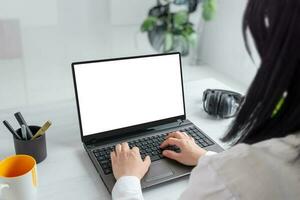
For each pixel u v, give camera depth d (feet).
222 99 3.84
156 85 3.57
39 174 2.86
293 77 1.25
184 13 7.69
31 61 7.89
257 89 1.35
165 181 2.77
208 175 1.55
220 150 3.21
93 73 3.26
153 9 7.79
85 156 3.14
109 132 3.33
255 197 1.39
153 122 3.55
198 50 8.64
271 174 1.40
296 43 1.19
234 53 7.24
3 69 7.74
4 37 7.30
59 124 3.69
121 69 3.39
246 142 1.52
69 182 2.79
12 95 7.55
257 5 1.33
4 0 7.04
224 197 1.46
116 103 3.37
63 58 8.13
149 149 3.16
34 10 7.38
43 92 7.75
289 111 1.33
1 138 3.36
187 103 4.30
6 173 2.55
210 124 3.81
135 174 2.70
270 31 1.27
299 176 1.38
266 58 1.28
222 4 7.47
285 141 1.42
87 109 3.23
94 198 2.62
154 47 7.95
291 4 1.18
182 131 3.52
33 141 2.91
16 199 2.42
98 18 7.98
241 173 1.45
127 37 8.45
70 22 7.79
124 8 8.05
